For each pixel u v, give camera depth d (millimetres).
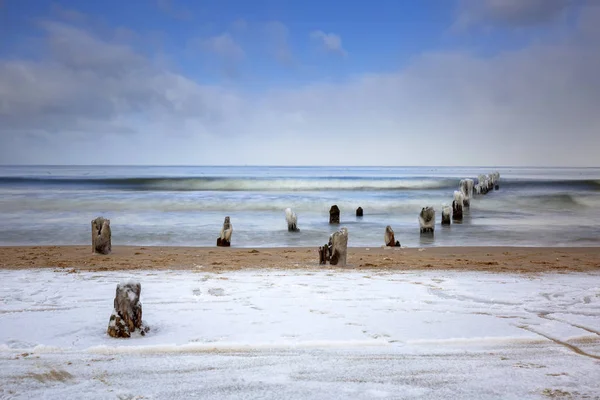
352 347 5641
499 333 6152
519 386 4535
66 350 5469
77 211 27812
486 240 19031
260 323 6551
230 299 8031
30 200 31922
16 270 11195
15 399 4191
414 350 5551
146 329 6086
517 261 13211
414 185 49844
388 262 12852
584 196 36562
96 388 4449
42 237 19266
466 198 30875
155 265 12094
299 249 15836
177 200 32781
